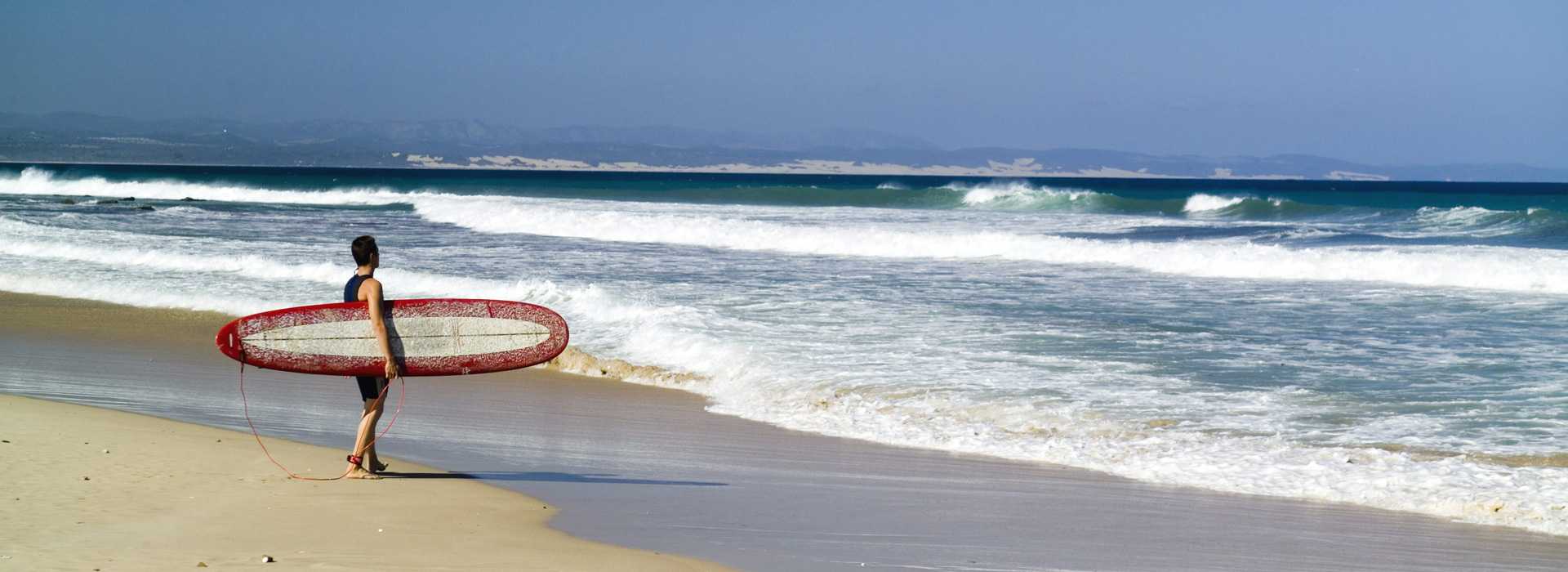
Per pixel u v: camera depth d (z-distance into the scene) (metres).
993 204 47.16
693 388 10.77
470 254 23.50
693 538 5.61
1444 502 6.64
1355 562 5.55
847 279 18.83
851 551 5.48
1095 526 6.12
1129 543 5.81
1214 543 5.83
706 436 8.60
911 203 49.84
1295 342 12.45
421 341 6.60
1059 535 5.92
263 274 19.50
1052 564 5.39
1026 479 7.24
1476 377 10.46
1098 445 8.15
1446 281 18.53
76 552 4.70
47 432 7.47
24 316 15.49
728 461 7.69
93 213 36.47
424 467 7.16
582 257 23.09
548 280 17.58
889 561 5.33
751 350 11.83
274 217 36.22
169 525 5.25
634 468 7.38
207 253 22.19
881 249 24.61
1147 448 8.08
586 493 6.58
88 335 13.92
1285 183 157.12
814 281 18.53
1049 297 16.38
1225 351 11.86
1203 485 7.11
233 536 5.09
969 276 19.45
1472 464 7.47
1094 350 11.89
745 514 6.17
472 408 9.70
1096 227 32.22
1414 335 12.98
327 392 10.09
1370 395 9.66
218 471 6.52
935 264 21.80
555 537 5.42
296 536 5.13
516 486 6.69
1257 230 31.17
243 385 10.44
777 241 25.95
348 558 4.79
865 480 7.13
